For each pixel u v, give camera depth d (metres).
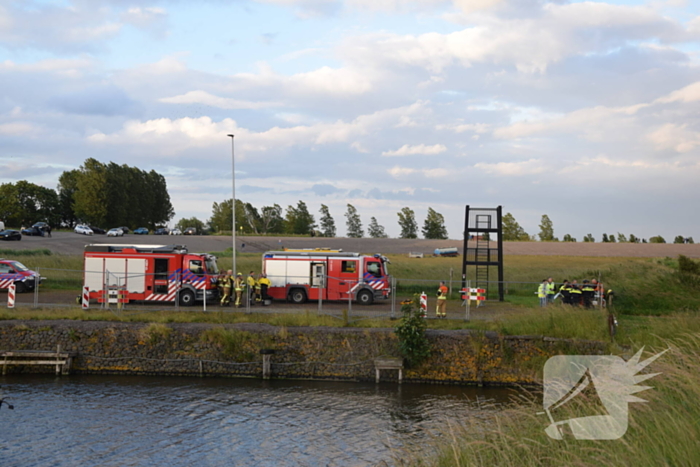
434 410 19.33
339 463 14.58
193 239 96.44
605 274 39.56
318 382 23.31
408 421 18.05
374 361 23.34
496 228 38.00
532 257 76.62
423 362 23.44
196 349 24.06
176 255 31.53
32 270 37.66
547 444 8.39
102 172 123.00
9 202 122.00
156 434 16.83
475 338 23.52
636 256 85.38
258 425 17.70
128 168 142.75
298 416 18.62
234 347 23.92
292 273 34.25
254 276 32.50
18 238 76.75
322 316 26.61
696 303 32.44
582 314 24.50
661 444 7.07
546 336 23.28
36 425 17.48
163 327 24.30
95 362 24.16
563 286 31.09
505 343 23.33
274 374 23.83
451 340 23.62
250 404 19.98
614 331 22.61
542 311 25.38
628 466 6.83
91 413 18.77
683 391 8.78
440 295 27.83
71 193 136.38
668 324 21.59
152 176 152.62
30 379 23.14
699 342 11.15
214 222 162.12
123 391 21.50
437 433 16.55
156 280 31.41
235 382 23.09
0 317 25.44
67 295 34.97
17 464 14.52
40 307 28.12
